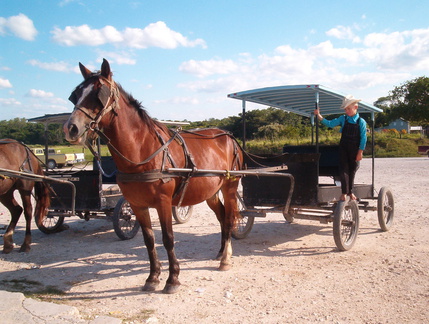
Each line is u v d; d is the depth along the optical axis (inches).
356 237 271.0
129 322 156.7
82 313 167.0
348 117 264.1
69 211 322.3
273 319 159.2
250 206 293.1
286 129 1295.5
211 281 207.3
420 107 1835.6
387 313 162.4
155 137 190.9
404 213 380.2
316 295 184.1
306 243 285.1
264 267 229.6
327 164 356.2
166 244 190.4
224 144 246.4
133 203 191.9
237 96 303.1
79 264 246.2
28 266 243.9
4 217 435.5
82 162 1336.1
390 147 1656.0
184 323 157.0
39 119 340.2
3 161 264.7
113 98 173.5
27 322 147.7
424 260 231.9
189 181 204.4
